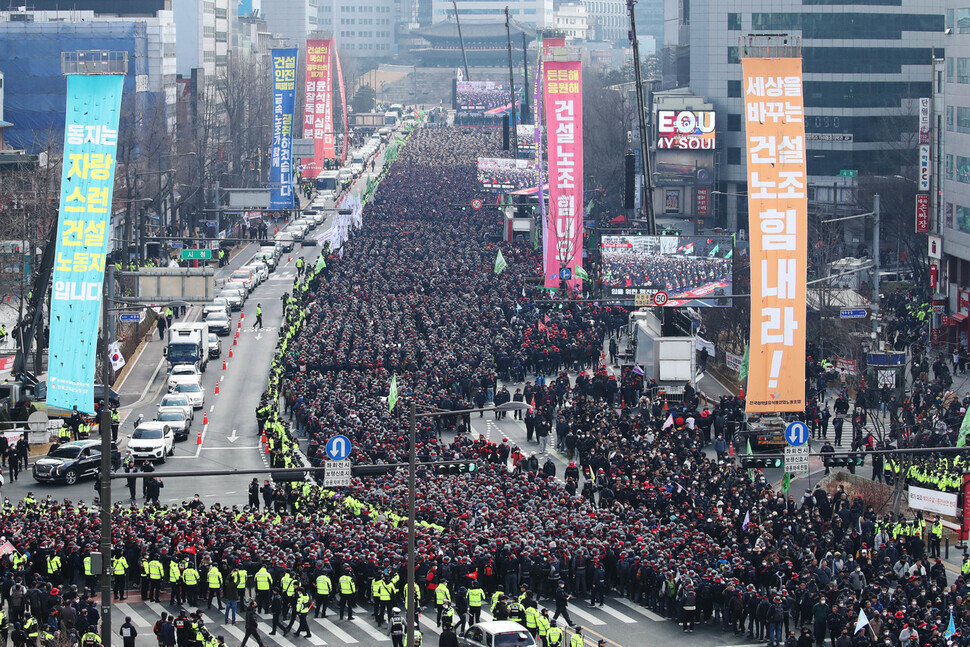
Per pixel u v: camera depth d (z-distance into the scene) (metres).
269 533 56.03
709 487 66.50
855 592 52.09
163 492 73.75
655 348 88.25
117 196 143.25
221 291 127.31
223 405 94.75
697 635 52.28
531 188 163.38
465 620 52.59
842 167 173.50
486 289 117.56
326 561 54.06
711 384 97.88
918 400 82.94
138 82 179.25
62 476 75.25
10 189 114.31
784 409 66.12
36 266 103.44
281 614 54.06
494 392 92.69
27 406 87.25
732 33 175.00
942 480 67.19
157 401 97.12
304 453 80.38
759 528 58.91
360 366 93.31
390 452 70.62
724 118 176.62
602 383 88.88
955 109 111.25
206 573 54.81
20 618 51.03
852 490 72.19
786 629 51.19
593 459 72.06
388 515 60.28
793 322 65.75
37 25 176.50
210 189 173.25
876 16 172.12
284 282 141.62
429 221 161.25
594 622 53.75
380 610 52.81
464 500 63.38
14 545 55.44
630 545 56.47
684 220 168.75
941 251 113.88
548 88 105.19
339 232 135.12
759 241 65.50
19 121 175.75
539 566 54.59
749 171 65.12
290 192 144.75
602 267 93.44
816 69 172.75
